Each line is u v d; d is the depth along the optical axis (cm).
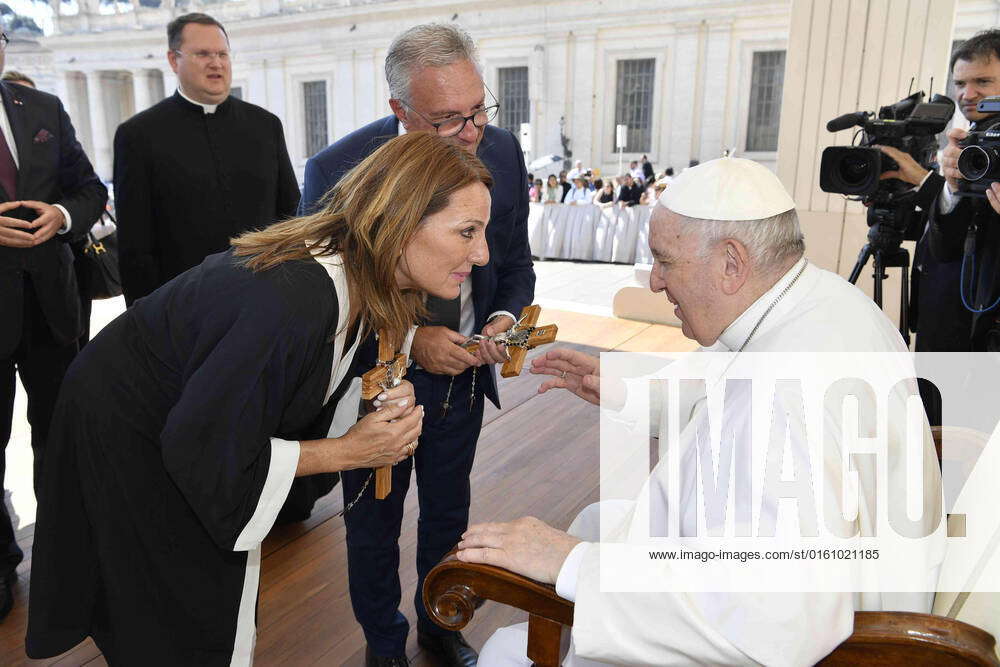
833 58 392
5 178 209
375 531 174
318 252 110
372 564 176
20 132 212
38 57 3384
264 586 223
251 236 113
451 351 160
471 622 212
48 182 217
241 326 102
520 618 213
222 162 255
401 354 124
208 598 125
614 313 588
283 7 2817
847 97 394
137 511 117
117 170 244
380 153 112
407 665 187
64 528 122
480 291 183
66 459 120
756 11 2014
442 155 112
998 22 1708
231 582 126
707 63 2119
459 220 111
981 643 82
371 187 109
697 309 113
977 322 215
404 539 250
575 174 1395
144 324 116
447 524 191
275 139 273
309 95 2833
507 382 413
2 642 196
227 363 100
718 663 87
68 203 218
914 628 84
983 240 212
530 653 108
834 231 411
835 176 250
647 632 90
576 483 291
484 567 106
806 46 396
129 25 3231
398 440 121
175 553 121
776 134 2112
